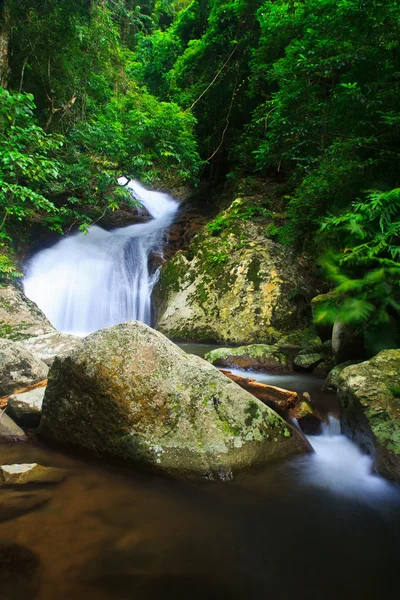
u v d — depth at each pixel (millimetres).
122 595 1320
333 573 1517
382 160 2867
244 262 8664
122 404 2416
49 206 6891
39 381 3754
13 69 10766
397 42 3055
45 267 10406
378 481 2266
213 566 1514
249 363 5648
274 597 1372
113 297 10328
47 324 7527
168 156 11875
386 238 1644
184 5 19609
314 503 2078
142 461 2293
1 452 2557
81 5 10781
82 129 10523
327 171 3625
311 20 4391
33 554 1508
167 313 8820
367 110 3178
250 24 12695
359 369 3000
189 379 2594
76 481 2174
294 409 3234
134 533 1699
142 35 17266
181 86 15805
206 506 1986
